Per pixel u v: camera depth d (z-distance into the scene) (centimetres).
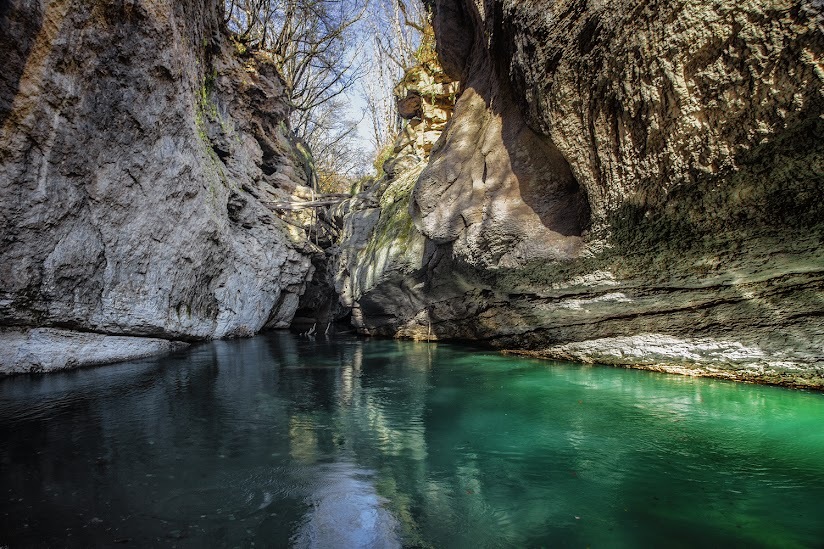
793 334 470
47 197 602
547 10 458
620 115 423
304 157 1931
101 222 698
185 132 877
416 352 868
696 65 344
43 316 627
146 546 224
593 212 504
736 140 350
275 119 1612
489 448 353
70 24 599
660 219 446
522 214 612
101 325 720
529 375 607
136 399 502
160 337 877
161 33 748
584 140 477
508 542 229
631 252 504
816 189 349
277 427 408
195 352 883
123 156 727
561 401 473
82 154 652
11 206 560
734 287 481
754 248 422
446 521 249
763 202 378
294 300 1563
